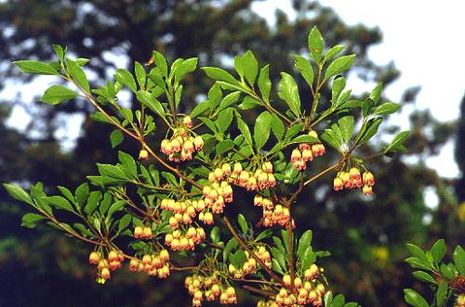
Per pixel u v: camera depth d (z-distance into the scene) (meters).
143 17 17.12
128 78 3.69
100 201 4.29
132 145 13.24
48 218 4.17
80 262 14.25
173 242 4.02
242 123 3.71
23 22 17.11
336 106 3.67
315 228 14.77
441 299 3.90
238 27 17.31
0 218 15.41
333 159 15.45
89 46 17.81
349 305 4.16
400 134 3.89
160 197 4.10
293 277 3.99
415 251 3.98
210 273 4.27
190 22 16.97
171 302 13.73
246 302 11.38
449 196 14.86
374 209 14.78
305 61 3.60
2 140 16.56
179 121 3.76
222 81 3.66
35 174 15.84
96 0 17.19
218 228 4.70
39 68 3.67
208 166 3.83
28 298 14.55
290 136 3.67
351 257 14.28
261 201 3.88
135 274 13.86
